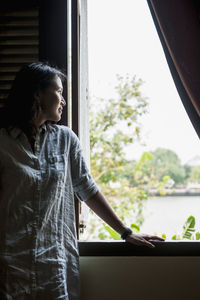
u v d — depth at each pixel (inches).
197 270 61.9
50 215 53.5
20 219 51.5
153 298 62.4
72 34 69.9
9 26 68.2
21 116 55.7
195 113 65.9
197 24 64.6
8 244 50.6
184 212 256.1
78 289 56.7
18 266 50.3
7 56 68.2
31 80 56.1
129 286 62.9
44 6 68.1
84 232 72.3
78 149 59.9
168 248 61.7
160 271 62.6
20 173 51.9
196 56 64.1
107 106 179.6
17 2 67.9
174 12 65.3
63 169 55.3
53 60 67.9
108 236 162.2
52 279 51.3
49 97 56.2
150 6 67.9
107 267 63.5
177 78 66.4
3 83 67.8
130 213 185.9
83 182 58.8
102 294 63.3
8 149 53.1
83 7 71.7
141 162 185.8
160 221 256.4
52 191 53.5
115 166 178.5
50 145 56.4
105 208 59.2
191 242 61.6
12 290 49.6
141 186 190.5
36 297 50.4
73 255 56.9
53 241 53.1
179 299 61.9
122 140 178.5
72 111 69.3
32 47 68.1
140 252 62.2
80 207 69.7
